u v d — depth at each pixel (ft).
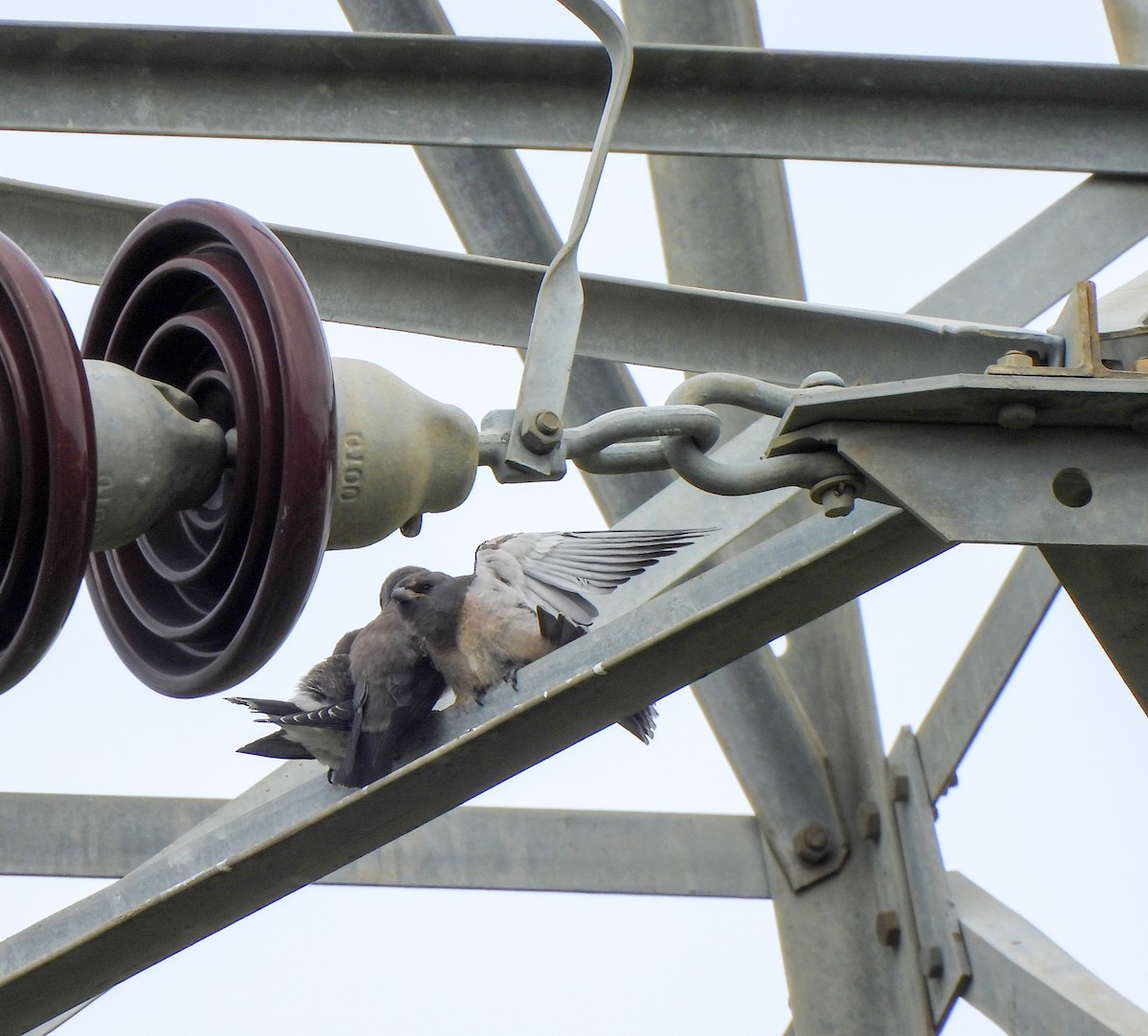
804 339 54.19
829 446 32.14
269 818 42.93
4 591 29.50
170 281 32.81
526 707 39.04
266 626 30.25
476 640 44.47
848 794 77.51
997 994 69.92
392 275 53.78
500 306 53.98
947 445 31.60
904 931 74.43
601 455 32.17
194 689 31.89
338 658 47.03
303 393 29.58
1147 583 36.40
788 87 55.36
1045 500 31.35
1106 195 62.64
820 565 37.24
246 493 30.35
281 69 53.52
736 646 39.09
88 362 30.86
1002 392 30.81
